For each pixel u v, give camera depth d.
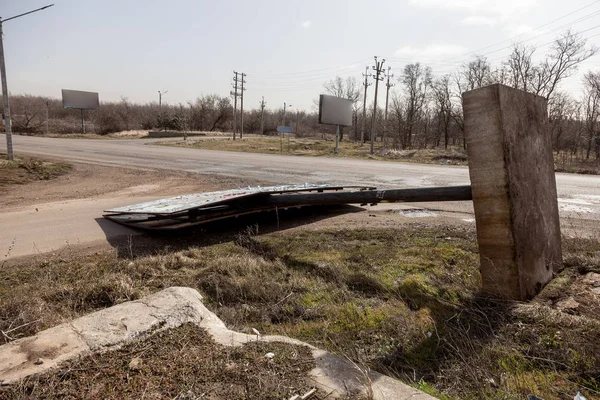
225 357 2.50
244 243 6.12
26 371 2.26
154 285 4.37
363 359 2.89
